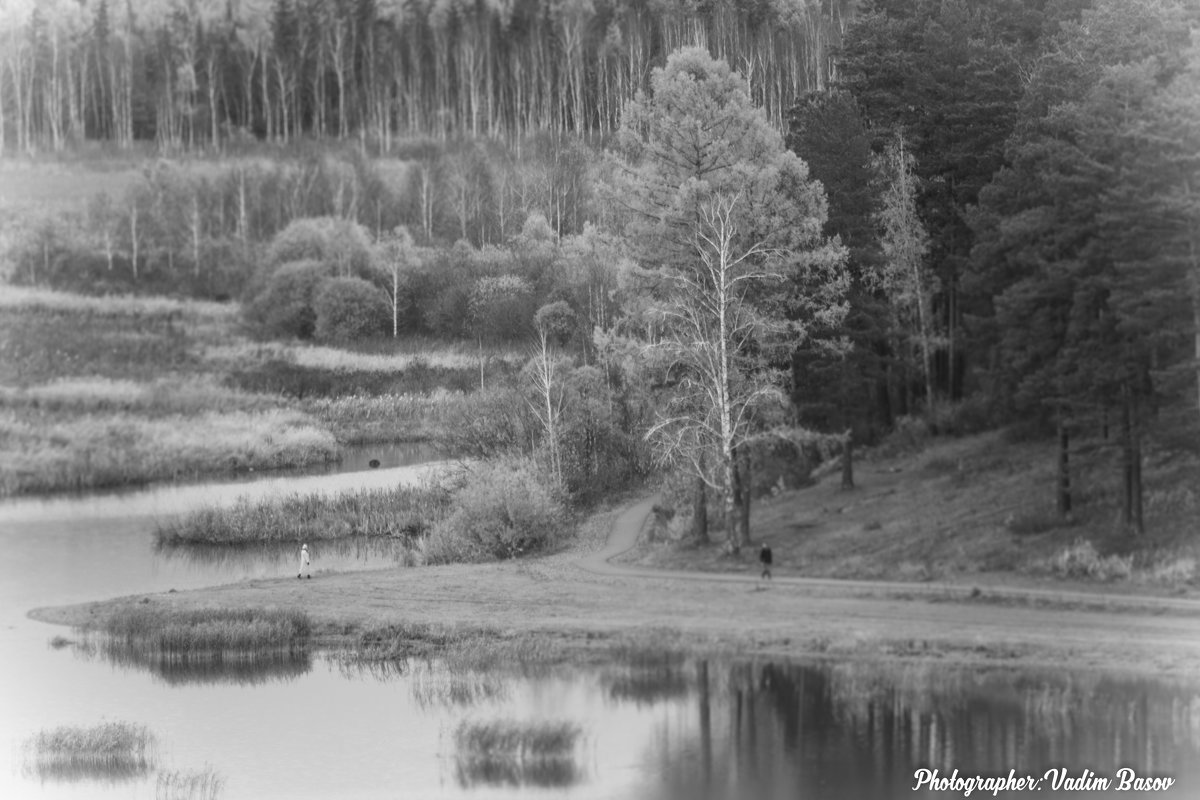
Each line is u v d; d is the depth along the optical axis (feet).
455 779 133.39
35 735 149.18
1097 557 186.39
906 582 192.54
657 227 225.15
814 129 253.44
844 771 130.31
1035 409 216.33
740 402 218.18
